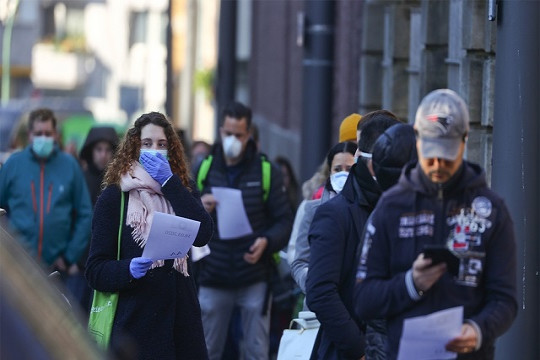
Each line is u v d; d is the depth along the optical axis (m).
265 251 17.92
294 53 42.41
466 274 9.16
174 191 12.80
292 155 41.03
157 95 99.81
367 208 11.07
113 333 12.66
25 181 19.72
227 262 17.88
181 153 13.23
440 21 20.72
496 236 9.23
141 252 12.73
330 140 25.30
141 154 12.84
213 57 82.38
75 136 58.72
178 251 12.48
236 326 19.56
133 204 12.77
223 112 18.06
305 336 12.44
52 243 19.72
